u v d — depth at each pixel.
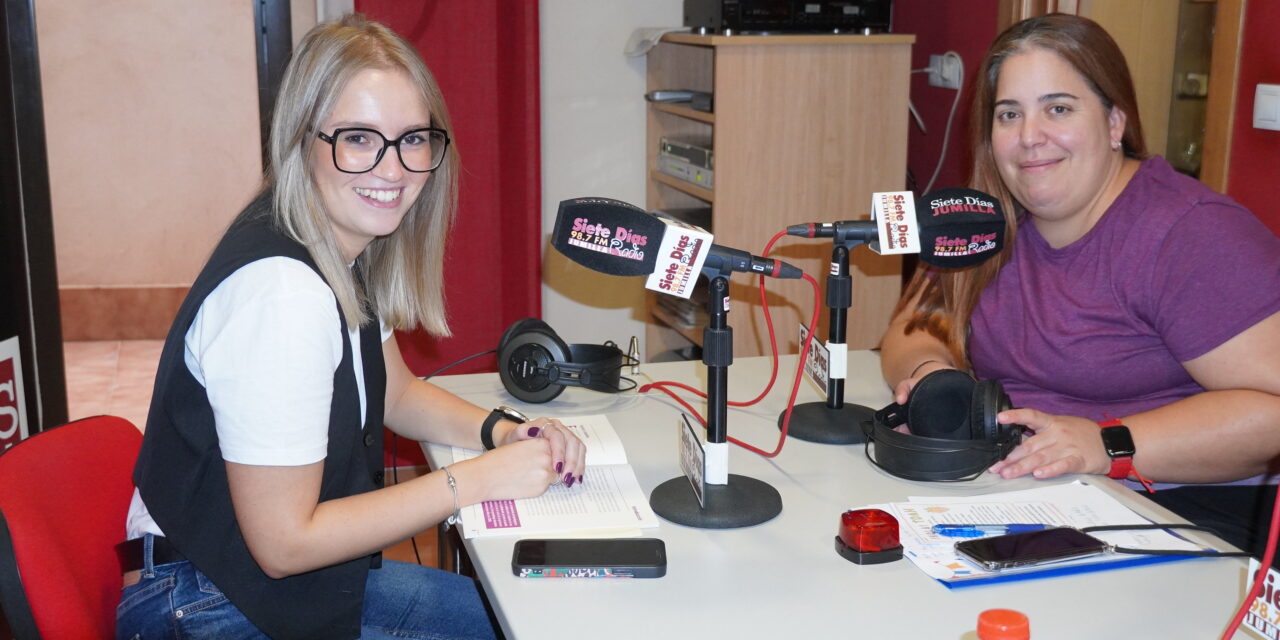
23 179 2.74
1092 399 1.76
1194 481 1.55
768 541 1.29
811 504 1.40
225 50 4.57
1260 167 2.39
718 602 1.15
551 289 3.60
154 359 4.59
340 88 1.29
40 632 1.17
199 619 1.32
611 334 3.69
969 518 1.34
